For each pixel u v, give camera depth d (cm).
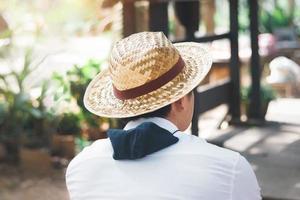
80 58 862
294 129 591
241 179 144
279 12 1321
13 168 567
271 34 1198
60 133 601
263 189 391
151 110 148
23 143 585
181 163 144
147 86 149
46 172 554
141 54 148
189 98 158
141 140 146
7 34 663
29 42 801
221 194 141
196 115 507
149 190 143
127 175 148
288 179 414
